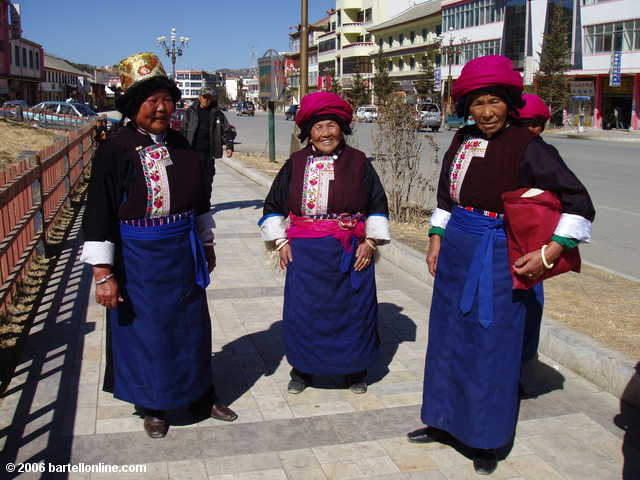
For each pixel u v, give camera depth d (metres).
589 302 5.35
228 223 8.77
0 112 29.11
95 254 3.07
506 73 2.83
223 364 4.30
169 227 3.19
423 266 6.18
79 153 12.69
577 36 39.72
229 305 5.41
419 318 5.20
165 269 3.19
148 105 3.09
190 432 3.44
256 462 3.17
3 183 5.69
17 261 5.73
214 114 8.23
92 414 3.58
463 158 3.04
